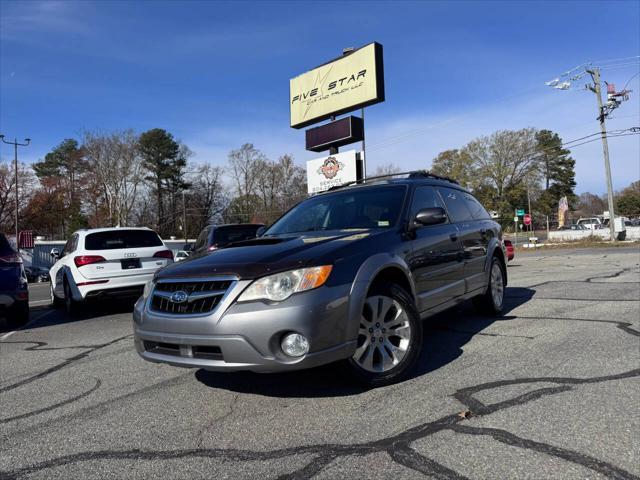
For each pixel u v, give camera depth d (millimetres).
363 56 19406
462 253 5121
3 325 8320
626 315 5758
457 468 2391
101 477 2535
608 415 2916
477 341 4844
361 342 3557
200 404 3523
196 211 74312
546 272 11828
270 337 3053
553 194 79688
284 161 77562
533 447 2559
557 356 4180
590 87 32125
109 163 60312
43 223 55406
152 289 3686
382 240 3912
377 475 2371
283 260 3275
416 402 3277
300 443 2781
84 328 7488
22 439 3092
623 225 33156
